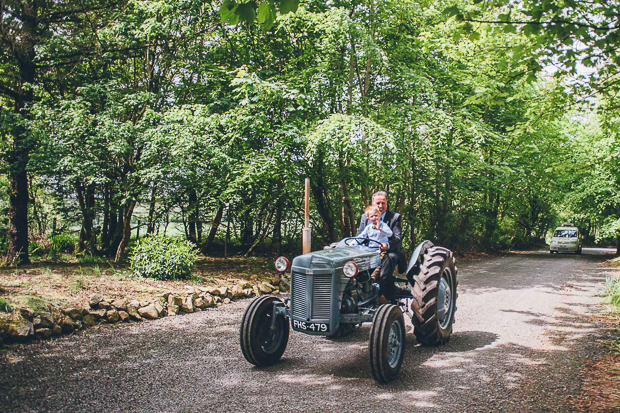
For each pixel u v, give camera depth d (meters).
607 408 3.59
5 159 10.34
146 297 7.21
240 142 11.23
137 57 12.89
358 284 4.83
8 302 5.69
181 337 5.77
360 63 12.63
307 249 5.49
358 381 4.28
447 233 18.80
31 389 3.93
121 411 3.53
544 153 20.14
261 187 11.63
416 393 3.96
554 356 5.07
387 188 15.60
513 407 3.64
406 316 7.11
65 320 5.80
